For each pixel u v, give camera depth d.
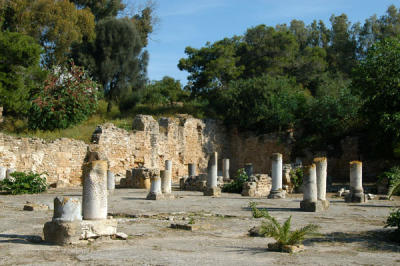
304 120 42.50
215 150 44.12
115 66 49.38
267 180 23.81
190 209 15.41
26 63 38.22
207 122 43.66
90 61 48.59
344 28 73.38
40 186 23.17
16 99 36.84
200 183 26.14
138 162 35.31
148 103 53.78
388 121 29.64
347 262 7.30
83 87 38.53
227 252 8.02
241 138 44.78
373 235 10.19
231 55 54.31
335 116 40.41
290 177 25.58
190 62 53.91
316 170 16.50
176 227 11.02
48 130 36.38
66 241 8.43
